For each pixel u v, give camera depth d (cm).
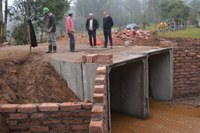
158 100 1271
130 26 2431
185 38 2162
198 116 1052
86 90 839
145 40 1848
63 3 3347
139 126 963
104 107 646
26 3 2998
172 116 1055
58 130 574
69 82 894
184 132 905
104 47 1358
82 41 1848
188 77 1278
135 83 1045
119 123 992
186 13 4988
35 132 571
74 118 572
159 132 909
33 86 834
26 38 2594
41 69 914
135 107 1055
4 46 1584
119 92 1108
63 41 1900
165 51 1189
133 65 1041
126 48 1285
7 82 786
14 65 912
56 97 834
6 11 2845
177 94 1274
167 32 2920
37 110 564
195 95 1302
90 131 511
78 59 922
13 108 561
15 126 566
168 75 1226
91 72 820
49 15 1131
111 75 1116
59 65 926
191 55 1264
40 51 1177
